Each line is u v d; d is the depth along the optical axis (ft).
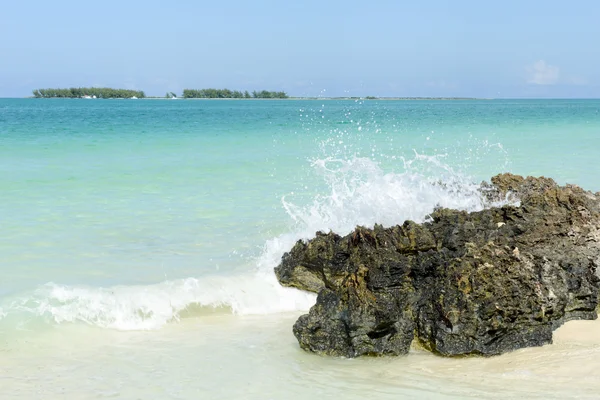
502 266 23.85
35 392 19.58
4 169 54.75
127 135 89.86
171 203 43.88
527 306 23.18
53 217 38.96
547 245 26.50
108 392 19.71
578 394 19.53
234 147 76.89
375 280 23.58
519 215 27.89
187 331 25.04
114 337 24.11
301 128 112.16
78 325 24.68
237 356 22.71
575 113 215.31
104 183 50.26
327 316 23.20
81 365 21.62
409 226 26.12
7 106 296.92
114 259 31.53
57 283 27.86
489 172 56.29
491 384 20.43
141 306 26.22
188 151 71.77
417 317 23.86
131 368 21.49
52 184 48.96
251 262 31.58
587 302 25.04
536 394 19.57
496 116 178.29
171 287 27.78
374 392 19.94
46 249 32.63
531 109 274.98
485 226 27.27
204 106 327.88
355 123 129.70
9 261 30.50
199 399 19.42
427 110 229.86
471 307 22.85
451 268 23.82
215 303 27.30
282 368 21.83
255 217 40.14
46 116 158.30
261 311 27.55
